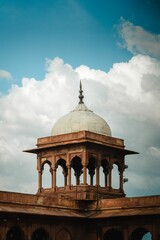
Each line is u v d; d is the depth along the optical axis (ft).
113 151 114.52
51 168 113.09
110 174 112.88
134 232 103.55
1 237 92.84
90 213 107.34
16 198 97.60
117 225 103.24
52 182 111.86
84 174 108.17
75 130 113.19
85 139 108.17
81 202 108.17
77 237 105.40
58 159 112.06
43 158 114.42
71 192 108.68
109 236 110.73
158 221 98.37
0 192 95.50
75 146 110.01
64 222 103.71
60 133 114.42
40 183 113.70
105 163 114.42
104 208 106.01
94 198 107.96
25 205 98.63
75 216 103.86
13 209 95.20
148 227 99.40
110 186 112.37
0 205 94.94
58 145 111.55
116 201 104.99
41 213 98.12
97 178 110.01
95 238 105.29
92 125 114.01
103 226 105.09
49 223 101.04
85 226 107.24
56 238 101.91
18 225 95.86
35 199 100.63
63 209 104.83
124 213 102.06
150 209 100.32
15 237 103.19
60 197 105.09
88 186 107.96
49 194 111.65
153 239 98.43
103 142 111.86
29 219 97.76
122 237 108.88
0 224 93.15
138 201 102.27
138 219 100.83
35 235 105.81
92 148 110.11
